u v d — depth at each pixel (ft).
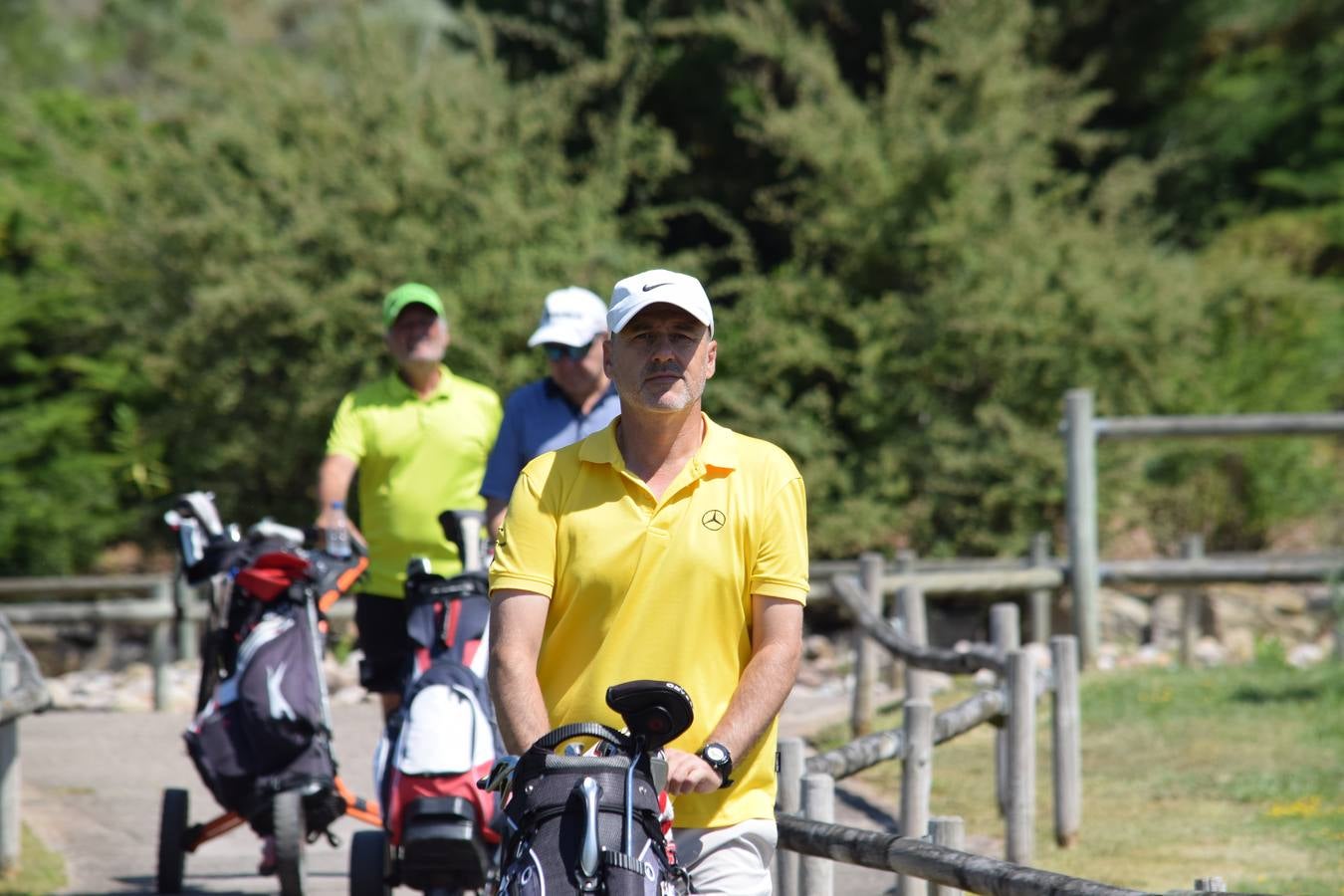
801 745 62.39
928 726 73.31
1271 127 270.46
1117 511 186.29
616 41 201.57
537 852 38.88
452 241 182.19
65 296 199.41
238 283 178.29
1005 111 196.03
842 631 188.85
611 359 42.78
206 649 74.23
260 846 90.17
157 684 134.41
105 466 195.00
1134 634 166.71
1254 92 270.05
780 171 217.97
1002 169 190.60
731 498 42.65
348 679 138.51
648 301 41.19
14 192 199.11
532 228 183.83
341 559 75.51
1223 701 115.14
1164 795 92.32
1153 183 244.42
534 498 43.16
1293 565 133.69
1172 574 134.82
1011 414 186.29
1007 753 79.87
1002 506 185.68
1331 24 274.77
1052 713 84.58
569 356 70.64
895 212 191.42
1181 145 261.85
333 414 183.01
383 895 68.69
